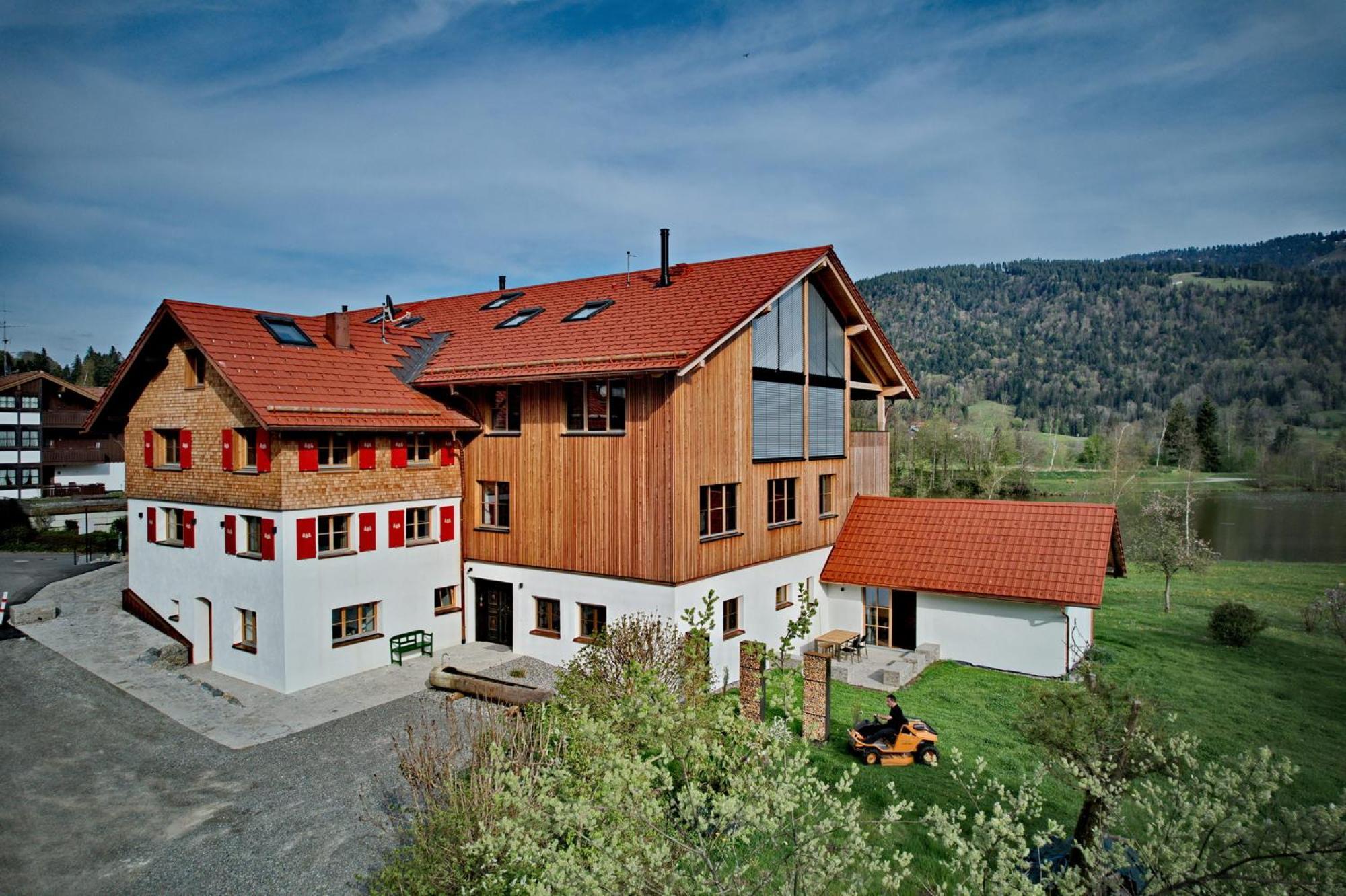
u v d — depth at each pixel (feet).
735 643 61.87
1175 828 21.88
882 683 60.95
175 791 42.75
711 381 59.00
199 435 63.77
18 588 93.25
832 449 76.84
